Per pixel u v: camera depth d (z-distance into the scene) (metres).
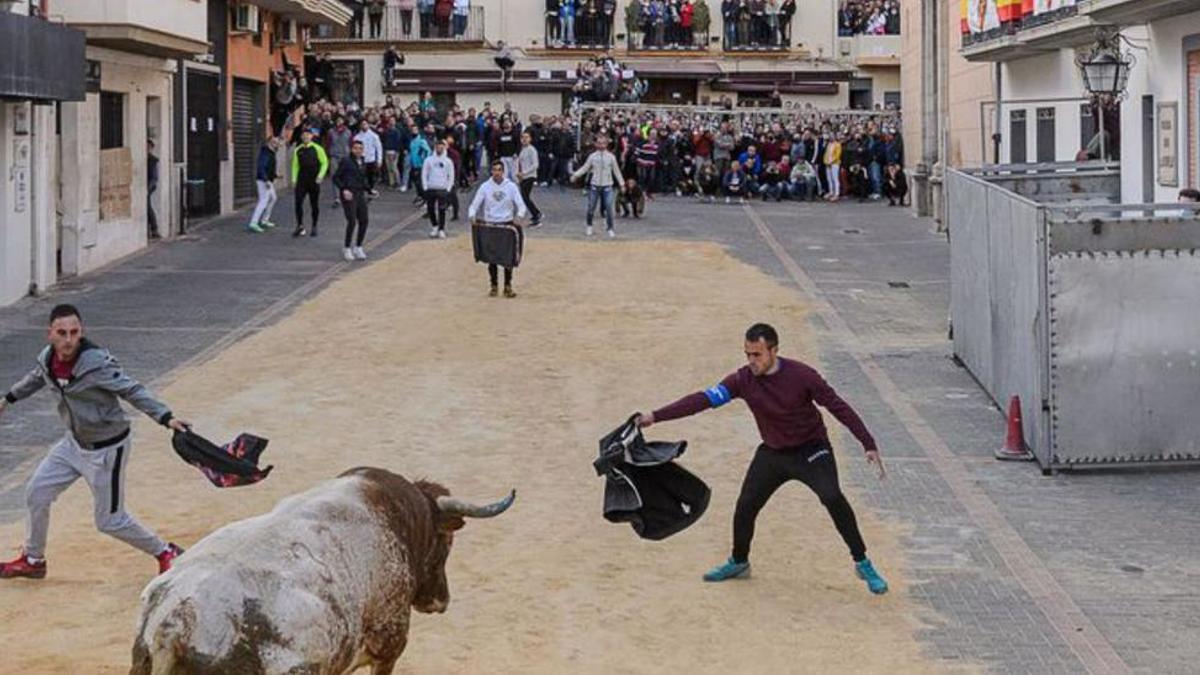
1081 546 11.95
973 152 33.59
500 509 7.75
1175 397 14.24
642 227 33.56
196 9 28.48
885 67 56.44
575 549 11.61
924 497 13.32
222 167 35.50
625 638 9.74
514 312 22.23
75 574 10.79
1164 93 21.00
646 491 10.32
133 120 28.97
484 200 23.36
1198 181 20.05
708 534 12.09
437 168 30.80
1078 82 26.19
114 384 10.23
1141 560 11.59
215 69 34.97
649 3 55.72
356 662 6.99
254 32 37.59
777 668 9.29
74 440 10.45
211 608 6.24
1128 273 14.16
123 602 10.20
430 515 7.60
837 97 56.34
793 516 12.62
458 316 21.86
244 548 6.53
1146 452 14.26
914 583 10.98
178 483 13.31
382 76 53.84
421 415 16.03
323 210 36.31
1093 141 24.94
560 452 14.62
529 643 9.59
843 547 11.82
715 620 10.13
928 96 38.28
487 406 16.48
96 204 26.91
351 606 6.72
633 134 42.66
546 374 18.12
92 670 8.95
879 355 19.70
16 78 21.09
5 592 10.38
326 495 7.08
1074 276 14.14
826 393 10.63
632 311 22.48
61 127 25.77
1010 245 15.67
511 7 55.22
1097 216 15.59
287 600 6.37
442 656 9.31
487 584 10.71
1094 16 20.70
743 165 42.22
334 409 16.25
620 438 10.31
